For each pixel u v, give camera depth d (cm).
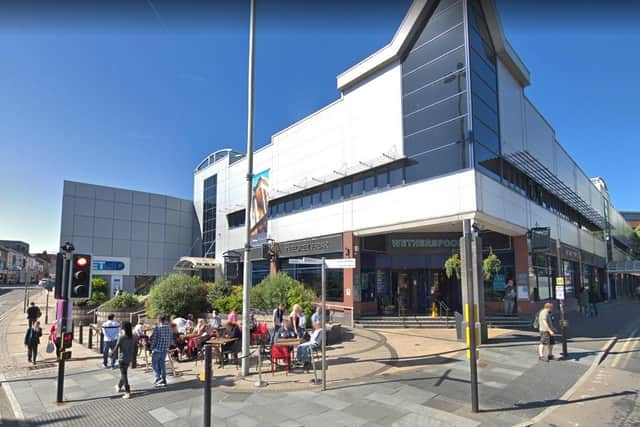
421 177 1816
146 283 3581
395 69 2009
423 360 1123
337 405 736
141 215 3612
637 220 9100
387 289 2222
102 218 3378
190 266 3403
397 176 1933
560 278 1238
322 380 901
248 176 1039
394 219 1894
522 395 805
